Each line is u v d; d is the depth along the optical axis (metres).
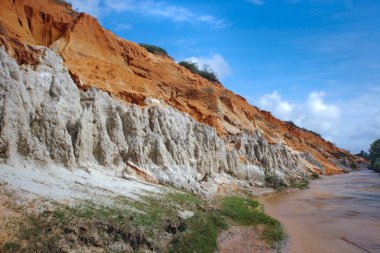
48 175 19.19
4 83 19.62
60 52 36.66
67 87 26.27
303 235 22.39
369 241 21.14
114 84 37.50
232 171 46.12
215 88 73.88
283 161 68.25
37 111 21.72
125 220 15.90
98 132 26.83
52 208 14.76
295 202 37.09
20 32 32.41
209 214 21.98
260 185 48.91
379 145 126.94
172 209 20.31
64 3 56.69
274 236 21.02
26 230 12.79
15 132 19.17
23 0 36.06
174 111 40.38
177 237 16.75
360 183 61.41
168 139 34.28
